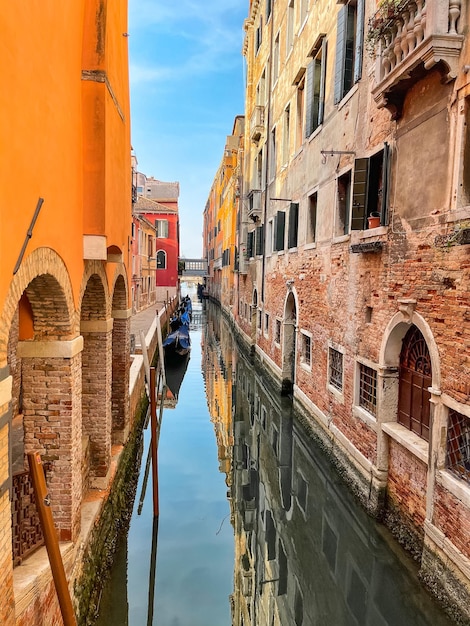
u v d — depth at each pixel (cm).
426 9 504
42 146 372
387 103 631
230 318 3084
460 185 503
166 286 4012
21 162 327
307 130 1138
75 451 498
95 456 674
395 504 656
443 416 527
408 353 653
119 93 660
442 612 506
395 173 647
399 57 584
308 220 1134
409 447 596
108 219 551
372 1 736
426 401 605
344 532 784
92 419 671
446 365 520
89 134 510
